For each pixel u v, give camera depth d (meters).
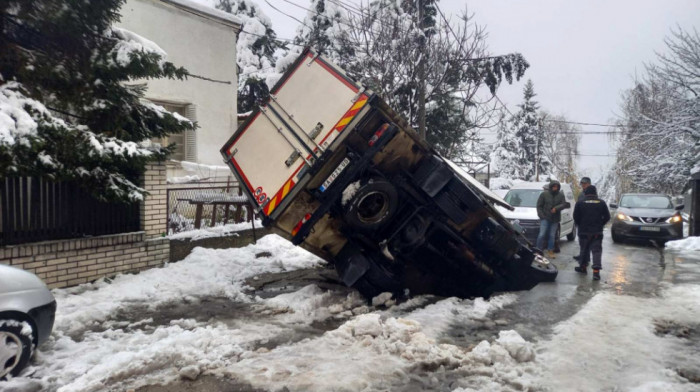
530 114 50.22
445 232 6.33
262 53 23.27
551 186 10.90
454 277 6.73
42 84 6.64
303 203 5.92
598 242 8.30
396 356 4.50
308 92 6.02
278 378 4.00
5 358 3.86
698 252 11.54
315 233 6.39
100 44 6.90
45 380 3.91
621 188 39.69
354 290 7.04
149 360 4.29
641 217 13.02
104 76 6.94
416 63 15.87
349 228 6.29
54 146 6.18
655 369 4.26
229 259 8.80
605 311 6.12
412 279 6.58
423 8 16.19
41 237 6.55
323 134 5.68
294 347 4.72
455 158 20.61
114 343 4.81
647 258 10.68
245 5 23.55
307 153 5.65
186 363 4.29
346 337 4.95
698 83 20.25
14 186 6.26
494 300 6.63
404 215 6.39
